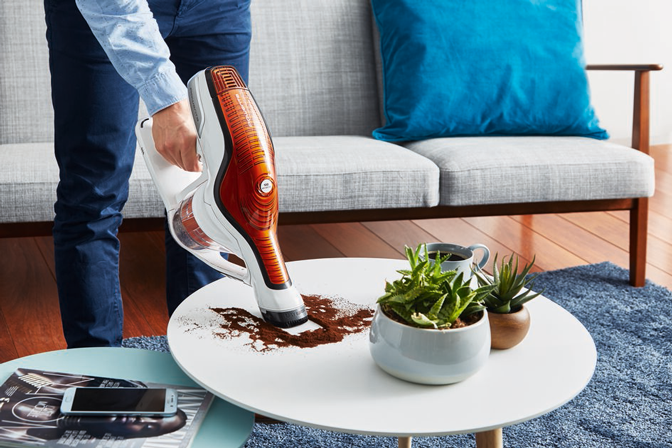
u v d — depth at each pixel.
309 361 0.92
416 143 2.28
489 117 2.28
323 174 1.94
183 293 1.50
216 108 0.94
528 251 2.45
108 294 1.36
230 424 0.88
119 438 0.82
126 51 1.04
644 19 3.58
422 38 2.29
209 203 0.96
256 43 2.41
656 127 3.80
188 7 1.33
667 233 2.64
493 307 0.95
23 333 1.83
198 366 0.90
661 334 1.85
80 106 1.24
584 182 2.05
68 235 1.32
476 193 2.02
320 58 2.46
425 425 0.79
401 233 2.63
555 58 2.32
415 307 0.88
